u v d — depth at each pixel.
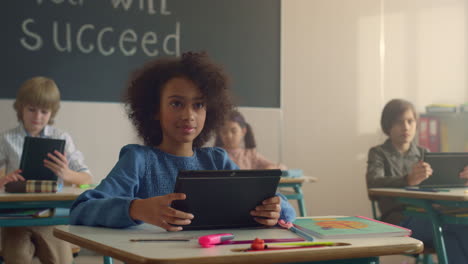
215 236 0.86
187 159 1.29
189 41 3.75
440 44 4.25
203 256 0.74
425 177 2.37
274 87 3.89
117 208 1.03
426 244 2.28
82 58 3.55
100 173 3.55
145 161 1.25
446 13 4.26
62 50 3.52
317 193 4.01
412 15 4.21
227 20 3.82
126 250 0.79
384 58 4.15
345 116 4.08
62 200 1.96
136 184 1.21
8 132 2.58
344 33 4.09
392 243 0.88
